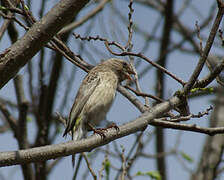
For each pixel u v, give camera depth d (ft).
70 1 22.56
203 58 28.37
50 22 22.72
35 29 22.81
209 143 52.85
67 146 25.58
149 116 29.12
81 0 22.50
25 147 44.65
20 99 44.83
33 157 24.48
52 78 46.47
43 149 24.85
